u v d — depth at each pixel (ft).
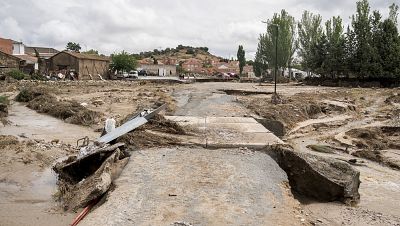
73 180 39.06
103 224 24.85
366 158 65.41
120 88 154.20
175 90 142.10
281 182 33.96
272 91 143.84
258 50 289.53
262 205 28.30
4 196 35.04
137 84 182.70
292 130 84.64
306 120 98.12
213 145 43.68
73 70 221.66
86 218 26.58
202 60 626.64
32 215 30.78
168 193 29.84
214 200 28.68
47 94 110.22
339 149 71.67
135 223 24.94
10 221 29.66
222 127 54.34
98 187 31.22
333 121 97.71
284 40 241.55
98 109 90.38
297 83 214.48
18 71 180.04
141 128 48.49
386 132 88.58
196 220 25.44
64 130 67.77
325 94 138.51
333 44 204.03
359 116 107.24
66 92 132.77
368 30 190.29
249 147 43.39
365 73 185.98
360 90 158.61
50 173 41.86
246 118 64.90
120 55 269.44
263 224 25.26
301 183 39.27
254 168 36.42
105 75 248.93
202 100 103.19
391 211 38.75
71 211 31.22
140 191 30.27
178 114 72.13
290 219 26.37
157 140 45.03
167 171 34.99
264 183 32.76
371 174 55.47
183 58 634.84
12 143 53.62
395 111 111.96
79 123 74.69
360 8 193.47
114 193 30.01
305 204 37.52
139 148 42.93
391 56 180.75
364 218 34.76
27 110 93.45
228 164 37.22
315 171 38.47
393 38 184.44
